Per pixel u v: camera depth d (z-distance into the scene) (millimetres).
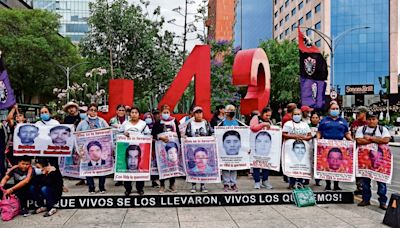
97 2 22359
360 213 7758
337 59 66938
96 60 23156
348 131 8820
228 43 27188
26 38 38531
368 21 66125
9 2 51531
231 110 9133
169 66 23109
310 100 11766
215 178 8539
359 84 66625
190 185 9898
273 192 8500
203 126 8891
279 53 44188
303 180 9820
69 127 8258
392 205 6840
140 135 8305
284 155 9016
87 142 8523
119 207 8156
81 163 8539
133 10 22609
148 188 9391
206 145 8602
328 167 8578
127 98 11562
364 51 66438
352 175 8477
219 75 26250
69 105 10148
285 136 9016
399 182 12445
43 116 8328
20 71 39781
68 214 7645
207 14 20156
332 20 66688
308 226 6863
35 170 7598
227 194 8359
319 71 11945
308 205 8312
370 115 8180
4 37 37938
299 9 78188
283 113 11914
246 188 9266
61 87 43812
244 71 12000
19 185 7422
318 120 10562
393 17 65875
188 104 21031
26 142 8109
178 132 8844
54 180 7680
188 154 8641
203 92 11398
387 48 66000
